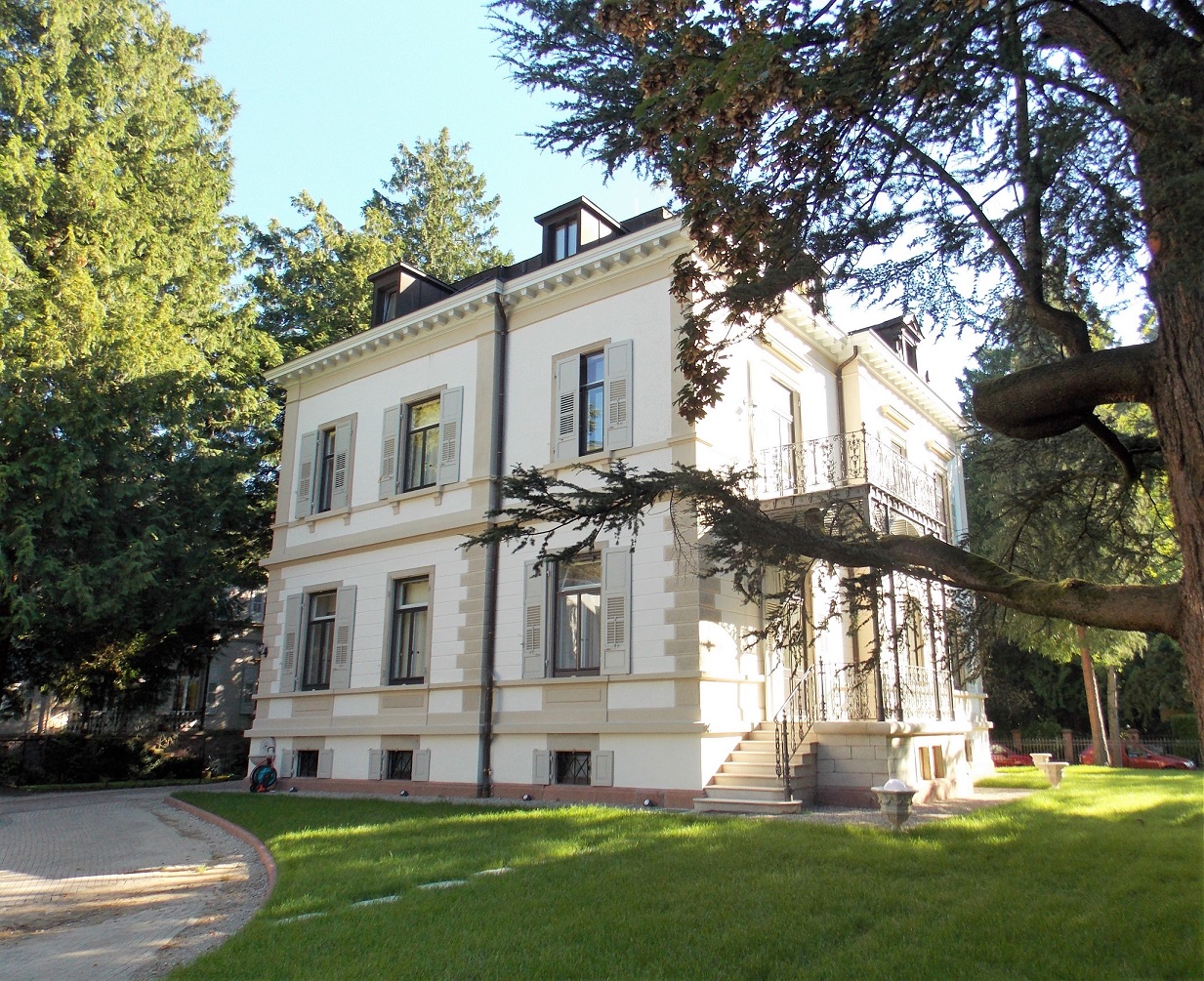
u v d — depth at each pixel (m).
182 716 30.28
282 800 15.30
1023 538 8.75
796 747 13.18
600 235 17.81
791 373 17.33
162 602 21.66
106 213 21.58
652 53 6.37
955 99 6.19
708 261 7.06
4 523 18.52
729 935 5.73
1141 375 5.17
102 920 7.32
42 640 21.78
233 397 24.72
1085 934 5.70
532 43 7.15
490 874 7.92
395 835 10.30
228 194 26.72
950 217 6.84
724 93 4.84
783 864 7.96
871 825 10.34
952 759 15.62
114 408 20.38
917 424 22.22
